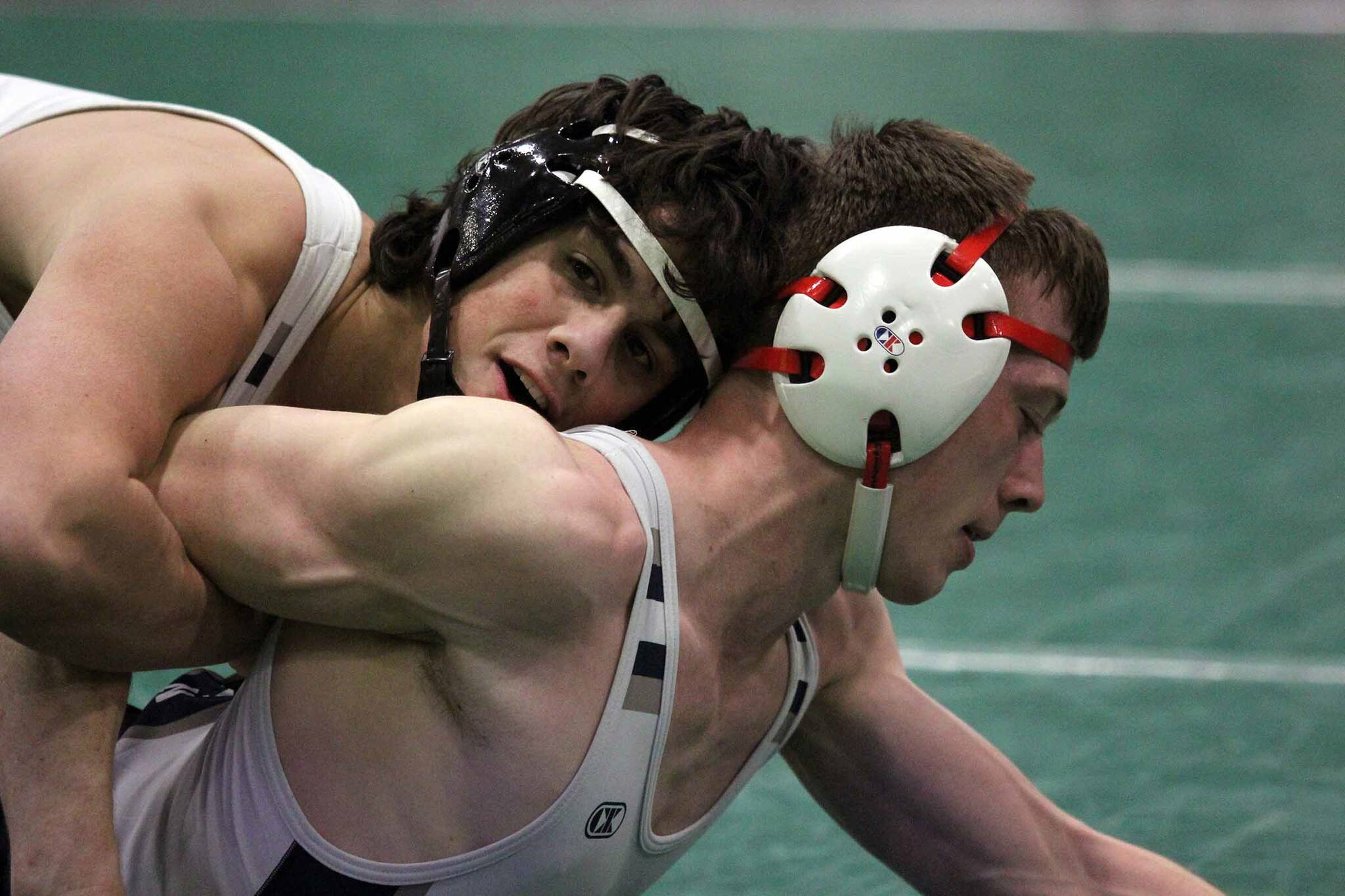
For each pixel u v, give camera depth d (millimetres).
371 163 20328
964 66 27062
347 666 4934
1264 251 18953
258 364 5793
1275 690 9859
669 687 4961
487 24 29500
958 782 6414
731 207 5270
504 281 5543
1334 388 15172
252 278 5574
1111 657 10258
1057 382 5324
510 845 4879
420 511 4516
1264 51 28344
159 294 4902
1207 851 7848
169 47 26375
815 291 5117
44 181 5625
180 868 5219
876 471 5070
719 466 5188
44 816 4836
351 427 4703
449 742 4848
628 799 5012
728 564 5160
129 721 6125
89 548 4434
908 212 5234
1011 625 10734
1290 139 23312
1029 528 12305
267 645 5160
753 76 25984
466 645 4711
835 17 30938
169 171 5465
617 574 4770
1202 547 11914
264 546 4715
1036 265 5254
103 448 4488
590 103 5957
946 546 5383
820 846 8125
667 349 5520
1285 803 8398
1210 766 8844
